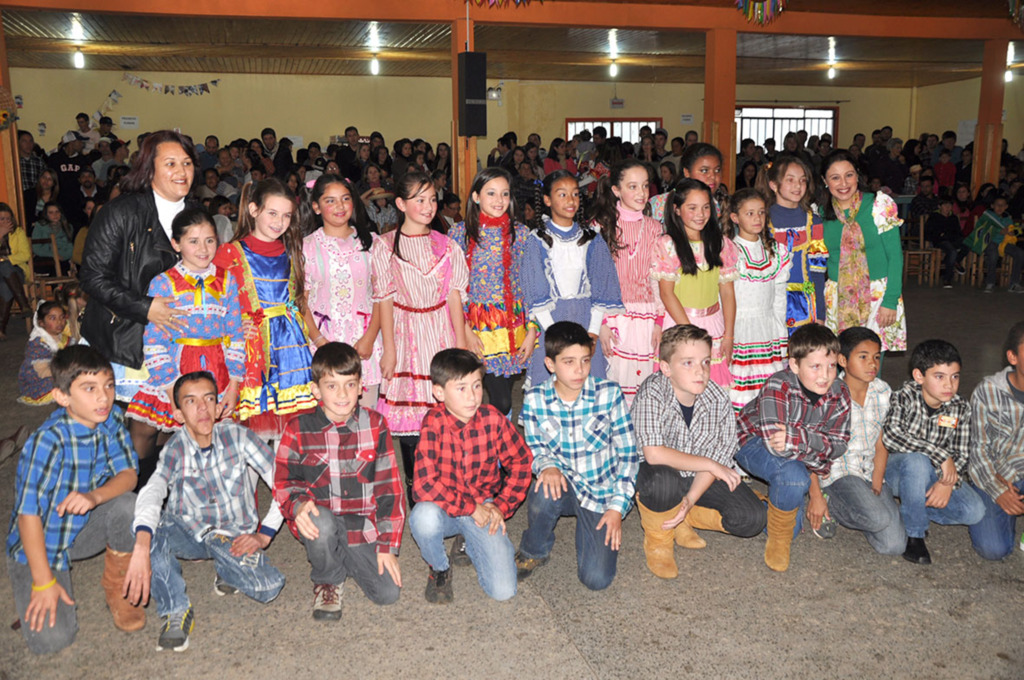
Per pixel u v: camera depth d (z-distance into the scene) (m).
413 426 3.56
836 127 17.47
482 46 12.09
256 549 2.76
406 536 3.44
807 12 10.18
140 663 2.51
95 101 13.90
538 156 12.40
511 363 3.70
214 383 2.73
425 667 2.48
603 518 2.89
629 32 10.73
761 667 2.45
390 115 15.28
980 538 3.14
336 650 2.58
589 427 2.98
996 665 2.46
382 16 8.62
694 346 2.95
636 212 3.74
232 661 2.52
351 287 3.55
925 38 10.99
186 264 3.14
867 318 4.06
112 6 7.98
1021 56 13.91
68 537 2.60
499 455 2.94
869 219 3.98
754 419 3.26
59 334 5.38
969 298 9.65
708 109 10.05
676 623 2.71
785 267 3.87
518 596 2.91
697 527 3.31
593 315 3.61
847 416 3.14
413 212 3.46
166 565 2.62
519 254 3.64
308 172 11.14
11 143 8.14
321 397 2.74
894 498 3.57
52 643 2.55
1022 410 3.06
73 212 10.20
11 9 7.96
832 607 2.80
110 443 2.71
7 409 5.26
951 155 14.72
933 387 3.07
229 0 8.25
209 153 12.30
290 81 14.75
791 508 3.00
